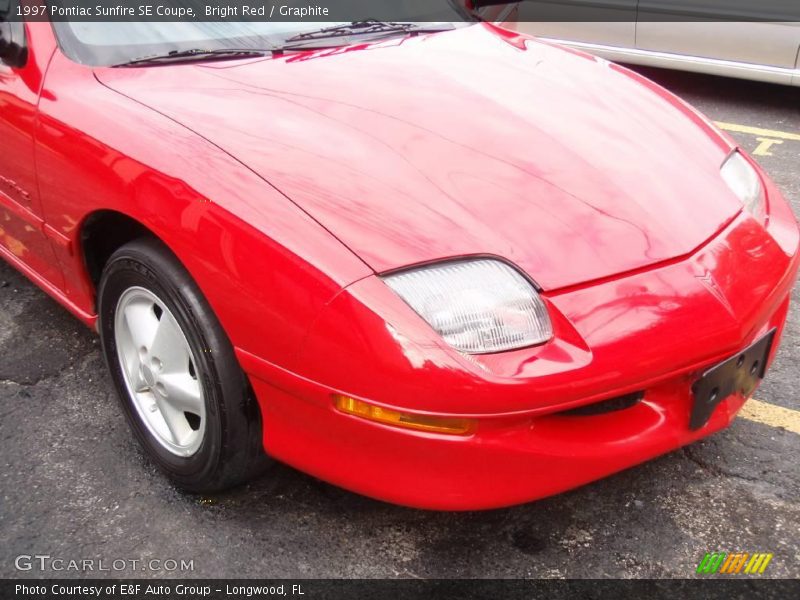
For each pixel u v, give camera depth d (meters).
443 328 1.79
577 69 2.75
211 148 2.09
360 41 2.73
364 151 2.11
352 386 1.82
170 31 2.62
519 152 2.18
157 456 2.37
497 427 1.83
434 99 2.36
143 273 2.18
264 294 1.89
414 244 1.87
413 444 1.83
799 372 2.92
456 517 2.28
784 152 4.95
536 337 1.83
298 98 2.32
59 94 2.43
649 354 1.87
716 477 2.43
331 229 1.88
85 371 2.92
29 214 2.60
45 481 2.42
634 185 2.16
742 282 2.07
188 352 2.17
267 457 2.21
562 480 1.93
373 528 2.25
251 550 2.19
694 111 2.74
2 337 3.10
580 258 1.93
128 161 2.16
